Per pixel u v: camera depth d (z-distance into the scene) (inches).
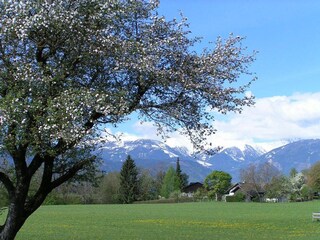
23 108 461.1
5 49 508.1
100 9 507.5
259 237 1670.8
